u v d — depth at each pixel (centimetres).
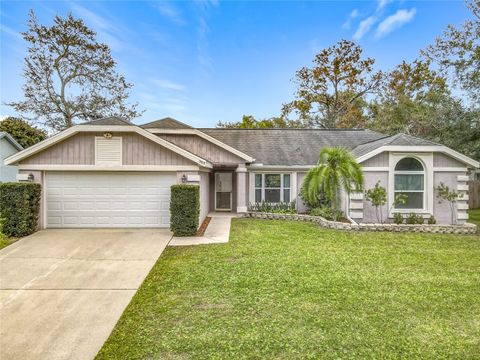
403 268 725
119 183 1186
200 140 1638
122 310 512
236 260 783
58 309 518
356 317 479
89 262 775
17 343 415
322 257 812
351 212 1284
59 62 2936
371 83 3241
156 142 1159
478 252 880
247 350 390
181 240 1009
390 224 1209
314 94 3366
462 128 1920
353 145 1877
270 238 1045
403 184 1297
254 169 1669
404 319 474
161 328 448
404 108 2855
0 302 546
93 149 1157
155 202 1192
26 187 1047
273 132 2045
